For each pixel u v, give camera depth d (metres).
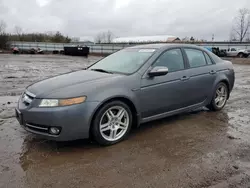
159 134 3.83
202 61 4.74
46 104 3.06
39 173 2.67
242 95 6.91
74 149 3.27
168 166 2.85
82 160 2.97
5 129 3.90
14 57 26.47
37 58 25.77
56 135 3.07
